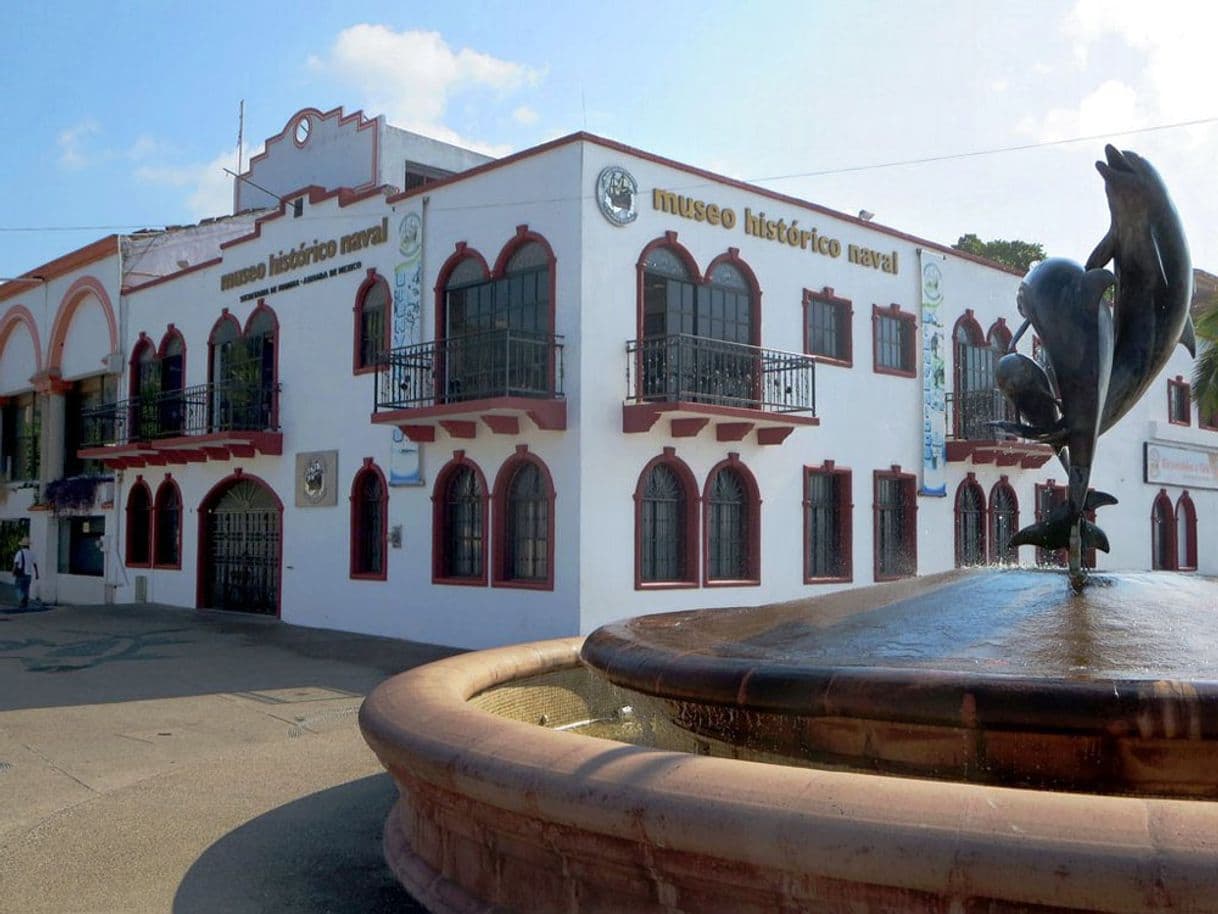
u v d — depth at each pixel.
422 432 18.08
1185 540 30.72
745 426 17.81
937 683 4.23
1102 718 3.97
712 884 3.54
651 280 17.31
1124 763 4.04
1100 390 6.02
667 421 17.19
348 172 24.45
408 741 4.68
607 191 16.53
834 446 20.28
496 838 4.38
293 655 16.72
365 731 5.25
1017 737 4.16
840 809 3.23
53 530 29.22
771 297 19.06
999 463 23.77
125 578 26.23
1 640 18.83
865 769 4.49
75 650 17.41
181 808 7.30
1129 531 28.06
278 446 21.55
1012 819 3.02
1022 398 6.30
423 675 6.07
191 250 27.94
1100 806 3.01
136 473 26.12
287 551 21.47
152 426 24.59
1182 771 3.99
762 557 18.61
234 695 13.05
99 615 22.91
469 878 4.63
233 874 5.80
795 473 19.44
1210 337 23.62
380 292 19.73
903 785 3.29
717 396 16.73
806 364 18.45
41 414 29.48
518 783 3.98
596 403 16.23
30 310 30.36
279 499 21.72
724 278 18.36
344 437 20.19
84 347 28.33
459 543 18.08
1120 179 6.11
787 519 19.22
